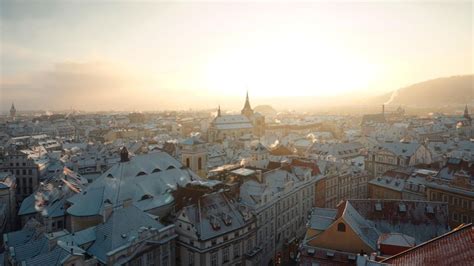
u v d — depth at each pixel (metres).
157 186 97.81
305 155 190.88
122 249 66.94
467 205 101.69
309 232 77.88
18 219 128.50
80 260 61.69
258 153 156.62
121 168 97.00
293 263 107.50
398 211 81.38
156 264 74.25
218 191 92.19
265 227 97.44
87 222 84.88
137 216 78.06
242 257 86.75
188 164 125.06
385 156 171.88
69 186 113.94
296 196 114.75
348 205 79.19
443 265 34.38
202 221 80.50
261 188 97.69
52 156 198.50
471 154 160.88
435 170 138.62
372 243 70.38
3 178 132.62
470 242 36.28
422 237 77.12
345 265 66.75
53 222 95.56
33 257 63.12
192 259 79.56
